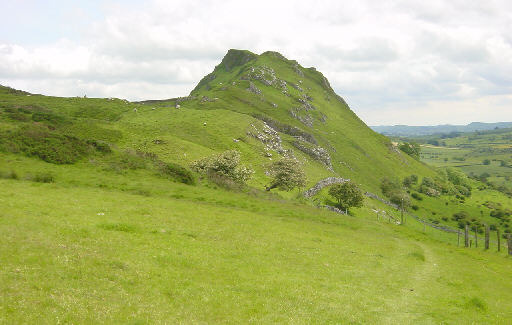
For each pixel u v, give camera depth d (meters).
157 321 15.74
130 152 68.25
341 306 20.66
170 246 27.38
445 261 42.25
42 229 25.17
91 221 30.05
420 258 40.31
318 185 113.19
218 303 18.92
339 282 25.70
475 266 42.75
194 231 33.62
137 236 28.55
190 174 65.12
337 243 40.16
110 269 20.59
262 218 46.97
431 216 172.12
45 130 65.50
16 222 25.59
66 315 14.66
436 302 24.11
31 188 40.00
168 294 19.14
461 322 20.27
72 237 24.80
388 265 33.66
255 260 28.02
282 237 38.00
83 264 20.34
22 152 54.34
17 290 15.83
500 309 24.58
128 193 47.88
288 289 22.38
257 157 117.75
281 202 66.06
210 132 129.75
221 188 65.31
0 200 31.84
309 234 42.59
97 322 14.69
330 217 60.16
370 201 139.75
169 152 97.44
